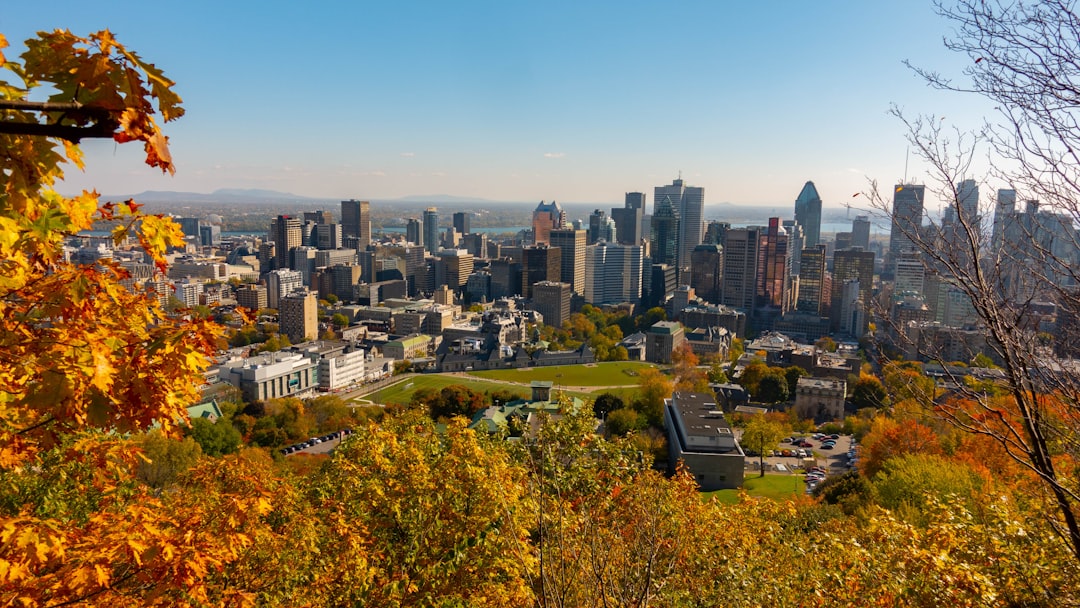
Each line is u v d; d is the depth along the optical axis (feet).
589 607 48.83
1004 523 76.48
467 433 93.86
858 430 479.41
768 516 120.16
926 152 43.88
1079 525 60.08
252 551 64.80
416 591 83.25
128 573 40.27
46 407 29.09
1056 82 37.55
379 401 634.02
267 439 454.40
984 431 46.39
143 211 37.52
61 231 33.88
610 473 97.30
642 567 58.85
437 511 87.15
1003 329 42.09
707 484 353.31
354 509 90.22
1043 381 43.14
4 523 33.94
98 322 34.96
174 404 33.76
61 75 24.08
